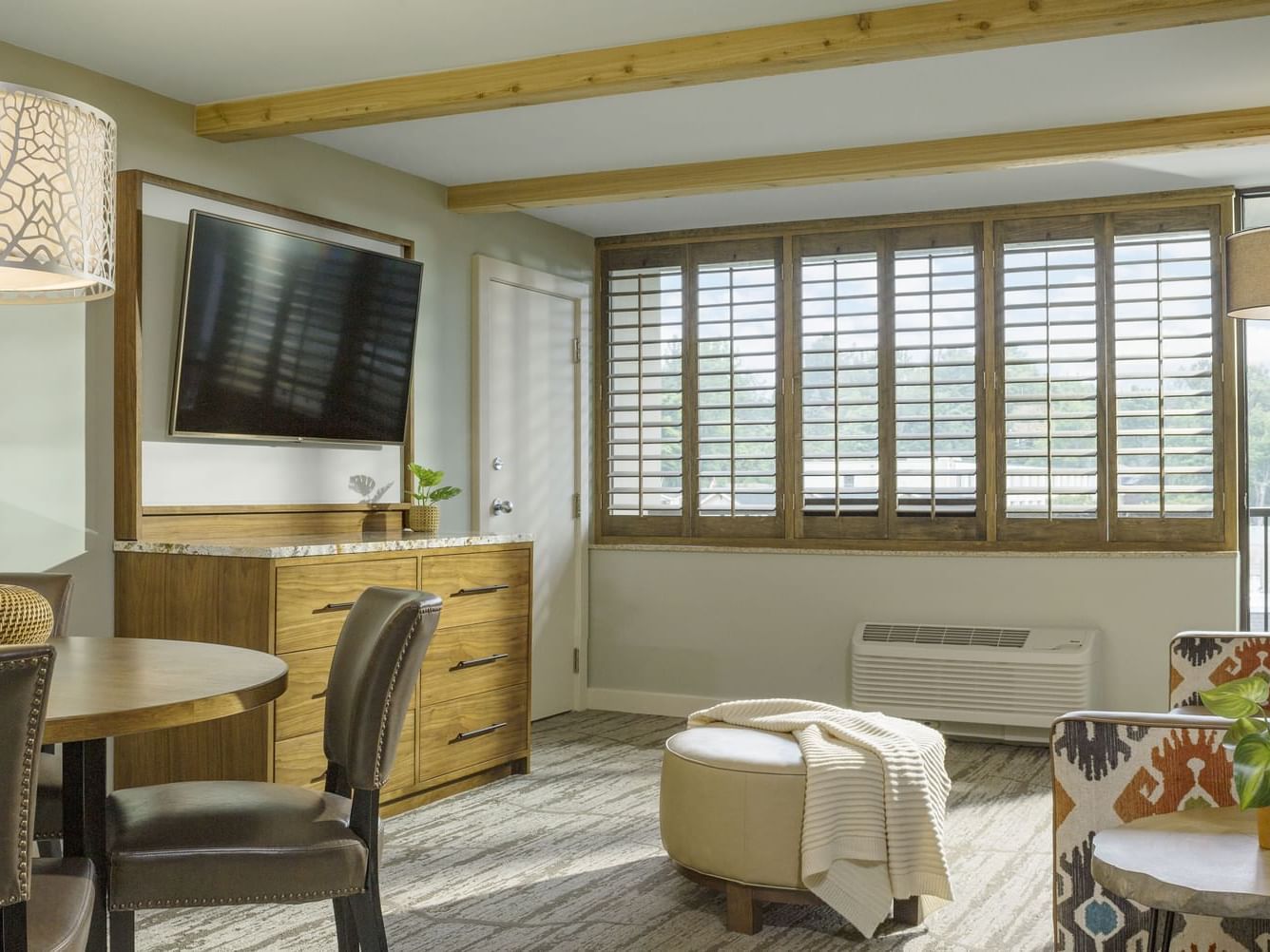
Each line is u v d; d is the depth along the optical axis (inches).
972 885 127.6
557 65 133.8
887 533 212.5
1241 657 131.8
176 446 146.9
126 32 126.8
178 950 108.7
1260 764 70.4
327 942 110.8
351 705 85.5
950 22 117.4
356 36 127.8
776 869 112.1
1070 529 201.9
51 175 80.7
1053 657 191.8
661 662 226.7
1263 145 159.8
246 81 141.8
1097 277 200.8
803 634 215.9
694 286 227.5
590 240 232.2
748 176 179.8
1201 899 64.8
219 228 146.1
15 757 58.5
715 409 223.5
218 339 148.0
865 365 214.1
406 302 177.6
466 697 165.5
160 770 139.6
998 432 205.9
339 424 169.0
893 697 201.5
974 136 167.5
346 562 143.7
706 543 225.8
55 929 64.1
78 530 137.2
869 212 211.9
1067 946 89.0
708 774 116.5
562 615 225.9
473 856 137.1
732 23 124.0
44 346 133.0
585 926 115.0
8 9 120.3
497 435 205.6
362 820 84.0
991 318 206.1
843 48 121.6
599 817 153.9
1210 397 194.9
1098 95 148.9
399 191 185.6
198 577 136.8
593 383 232.5
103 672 84.2
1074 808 88.9
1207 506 195.3
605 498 232.1
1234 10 109.5
